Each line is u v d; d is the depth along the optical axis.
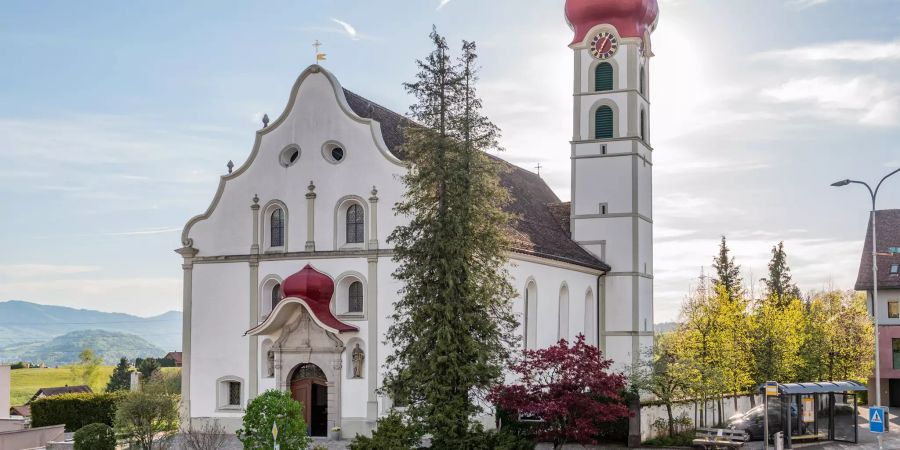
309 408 50.22
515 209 63.34
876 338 46.59
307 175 51.66
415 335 41.47
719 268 93.25
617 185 68.12
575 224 68.94
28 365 136.75
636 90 68.44
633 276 67.25
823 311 75.50
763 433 49.09
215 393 52.62
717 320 58.59
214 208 53.66
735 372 58.91
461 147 41.59
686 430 51.12
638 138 68.19
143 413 45.19
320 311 49.72
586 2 68.94
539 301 57.00
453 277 40.50
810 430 48.50
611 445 47.03
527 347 55.78
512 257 52.91
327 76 51.53
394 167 49.66
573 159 69.44
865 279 74.25
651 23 70.31
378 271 49.53
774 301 73.62
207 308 53.28
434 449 39.16
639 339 67.00
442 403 39.69
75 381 109.38
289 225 51.88
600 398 45.69
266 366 51.66
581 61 69.69
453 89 42.31
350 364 49.38
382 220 49.78
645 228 69.25
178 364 127.00
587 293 65.62
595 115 69.19
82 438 43.97
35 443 49.84
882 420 37.84
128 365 108.31
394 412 41.91
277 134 52.56
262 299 52.19
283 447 39.00
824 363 69.94
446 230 40.78
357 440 38.81
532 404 39.03
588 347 40.09
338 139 51.12
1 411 62.66
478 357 40.09
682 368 50.22
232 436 50.97
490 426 49.06
